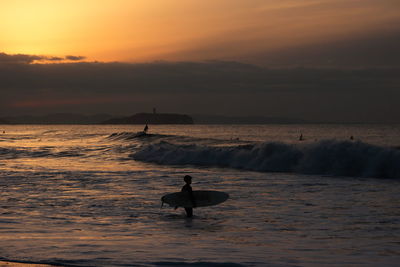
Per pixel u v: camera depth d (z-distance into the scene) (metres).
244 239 9.38
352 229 10.45
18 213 12.94
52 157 37.72
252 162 28.53
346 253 7.93
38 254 7.62
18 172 25.30
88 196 16.38
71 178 22.34
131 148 43.66
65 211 13.34
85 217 12.35
